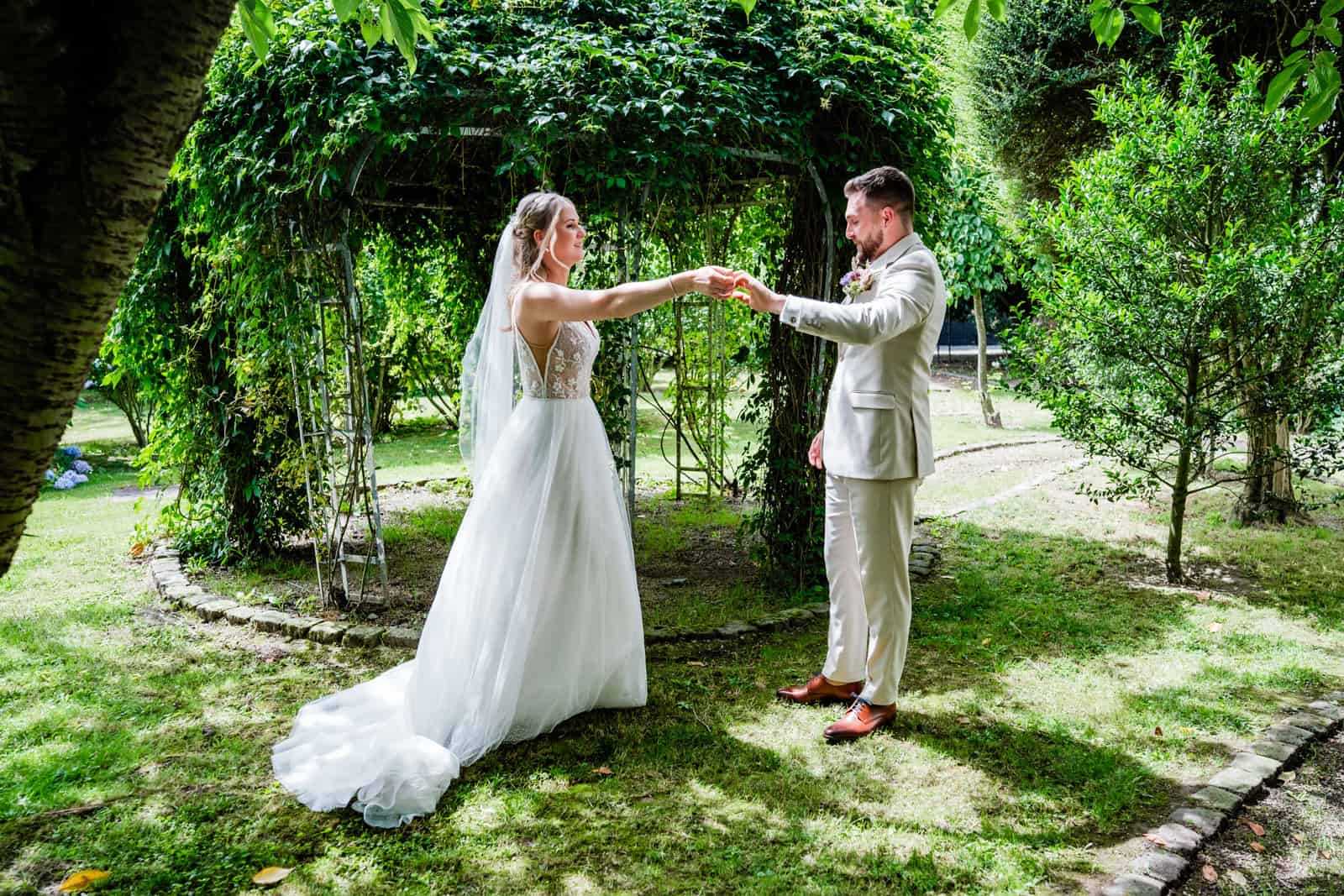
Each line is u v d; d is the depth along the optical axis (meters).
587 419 3.25
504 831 2.58
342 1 2.16
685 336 7.07
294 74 3.81
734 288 2.97
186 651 3.98
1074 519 6.37
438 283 7.81
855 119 4.51
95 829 2.58
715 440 7.33
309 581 5.04
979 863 2.42
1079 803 2.73
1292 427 5.03
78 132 1.02
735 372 7.24
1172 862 2.38
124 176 1.06
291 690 3.57
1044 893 2.29
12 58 0.96
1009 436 10.30
